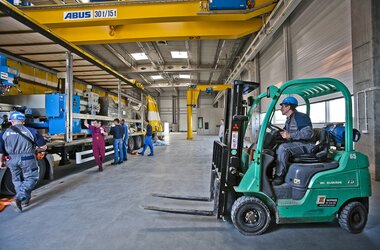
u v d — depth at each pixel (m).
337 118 5.93
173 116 36.34
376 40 4.57
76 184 5.04
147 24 8.91
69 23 7.67
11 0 7.37
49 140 5.21
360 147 4.99
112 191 4.50
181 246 2.45
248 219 2.67
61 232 2.79
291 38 8.55
